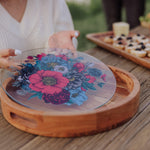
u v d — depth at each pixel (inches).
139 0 104.8
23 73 36.7
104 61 56.7
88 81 36.1
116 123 31.5
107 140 29.7
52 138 30.3
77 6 224.5
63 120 28.7
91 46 148.9
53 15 56.6
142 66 53.4
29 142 29.8
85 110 30.0
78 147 28.8
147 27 80.4
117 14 117.2
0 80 35.1
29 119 31.8
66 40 49.1
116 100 35.7
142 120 33.4
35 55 41.0
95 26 185.9
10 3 48.9
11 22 49.6
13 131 32.0
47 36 55.0
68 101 31.8
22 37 51.9
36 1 51.3
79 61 40.9
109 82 36.2
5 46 50.1
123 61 56.5
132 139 29.8
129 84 39.2
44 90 33.7
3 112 34.2
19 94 32.8
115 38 65.2
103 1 117.5
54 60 40.3
